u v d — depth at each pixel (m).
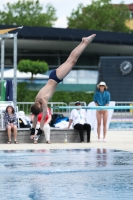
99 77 66.75
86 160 16.97
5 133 26.14
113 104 28.88
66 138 26.91
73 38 89.12
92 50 94.25
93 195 10.44
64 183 12.00
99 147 23.19
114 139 28.58
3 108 28.66
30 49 90.69
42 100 16.12
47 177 12.98
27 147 23.20
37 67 82.12
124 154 19.25
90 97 82.12
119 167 15.02
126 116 39.97
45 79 85.25
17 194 10.55
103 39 91.31
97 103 27.48
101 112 27.22
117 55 97.31
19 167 15.04
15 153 19.80
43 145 24.62
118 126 39.19
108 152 20.17
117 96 65.62
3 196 10.31
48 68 87.62
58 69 15.59
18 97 77.69
